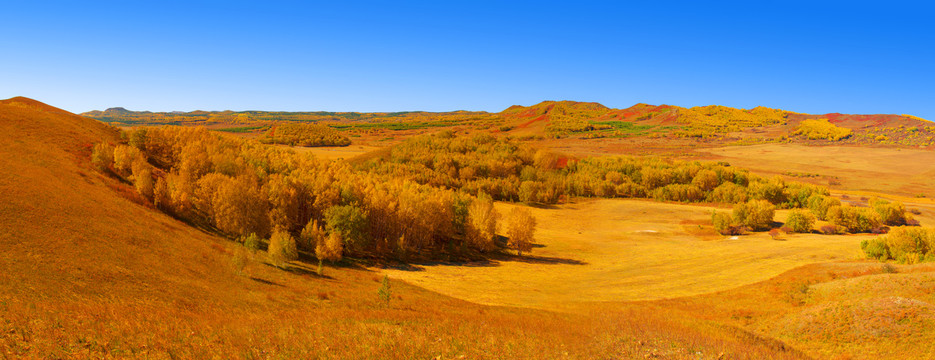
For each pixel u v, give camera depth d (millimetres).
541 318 33438
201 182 67125
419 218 75062
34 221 39281
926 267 40781
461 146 185375
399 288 50062
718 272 60406
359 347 20719
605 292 53469
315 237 63250
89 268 33094
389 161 171375
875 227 90812
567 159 186250
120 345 19016
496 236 87000
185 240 50906
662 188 136000
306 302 37312
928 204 117750
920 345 25328
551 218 112625
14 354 17125
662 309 41719
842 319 29516
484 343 22266
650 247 84750
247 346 20219
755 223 93562
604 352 21938
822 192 122938
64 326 20250
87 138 84875
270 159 98438
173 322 23203
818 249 70500
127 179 70625
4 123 74125
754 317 35969
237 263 43469
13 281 26938
